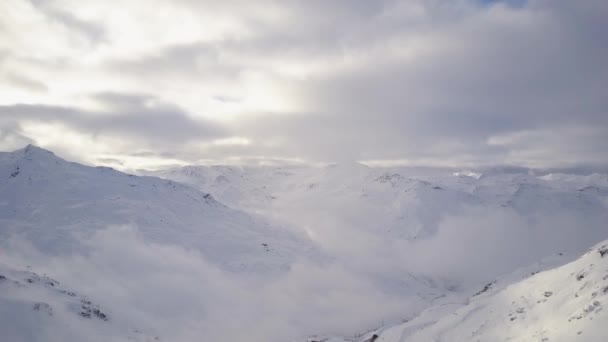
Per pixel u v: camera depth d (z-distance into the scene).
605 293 48.69
